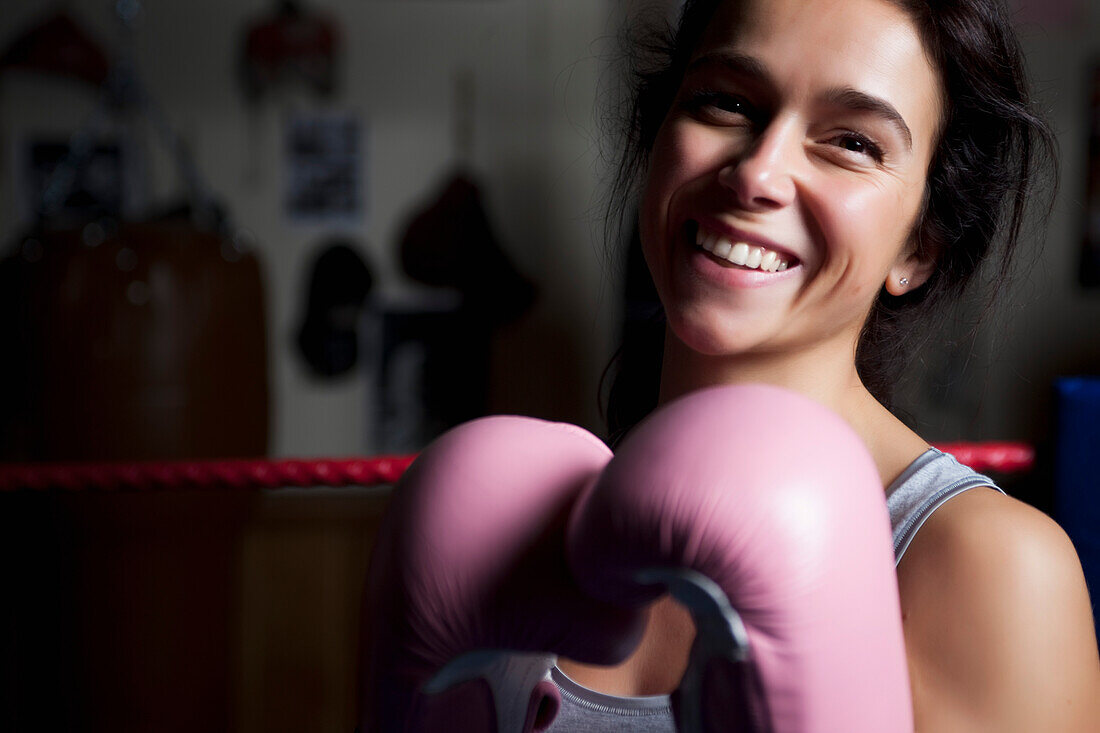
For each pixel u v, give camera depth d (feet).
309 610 11.35
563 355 12.51
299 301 12.39
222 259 9.95
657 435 1.69
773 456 1.63
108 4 11.99
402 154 12.35
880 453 2.70
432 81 12.29
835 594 1.59
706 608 1.60
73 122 12.03
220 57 12.11
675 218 2.61
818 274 2.50
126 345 9.28
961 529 2.34
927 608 2.32
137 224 9.80
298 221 12.31
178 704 10.09
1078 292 11.73
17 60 11.87
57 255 9.36
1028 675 2.19
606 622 1.80
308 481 5.05
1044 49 11.51
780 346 2.61
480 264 12.37
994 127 2.76
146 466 5.15
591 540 1.67
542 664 2.19
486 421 2.02
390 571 1.87
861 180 2.46
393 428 12.53
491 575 1.79
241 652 11.21
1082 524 3.61
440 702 1.89
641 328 3.85
